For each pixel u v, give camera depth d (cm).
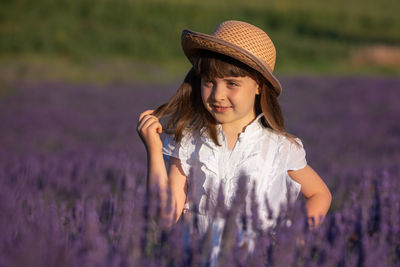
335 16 5078
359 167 602
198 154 244
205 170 241
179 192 247
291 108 1594
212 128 246
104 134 1069
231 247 172
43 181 451
